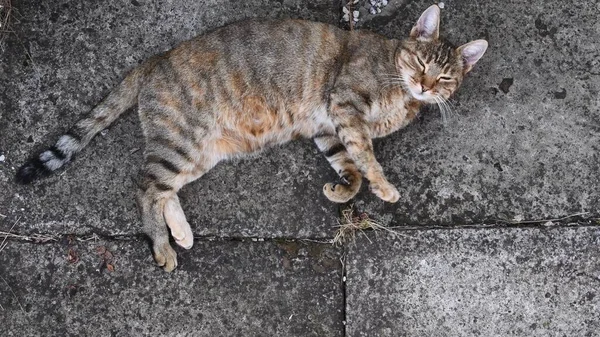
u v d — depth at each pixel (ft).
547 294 6.47
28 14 6.57
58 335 6.41
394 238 6.48
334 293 6.46
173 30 6.60
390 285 6.46
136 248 6.47
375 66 6.31
